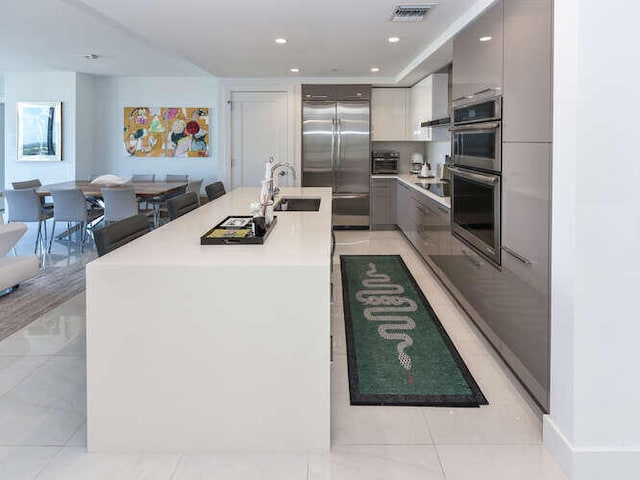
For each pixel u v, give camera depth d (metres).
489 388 2.85
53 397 2.72
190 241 2.61
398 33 4.85
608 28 1.96
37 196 6.29
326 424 2.21
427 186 6.17
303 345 2.16
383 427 2.44
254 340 2.16
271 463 2.15
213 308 2.15
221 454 2.21
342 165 8.06
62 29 5.66
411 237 6.65
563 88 2.12
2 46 6.54
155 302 2.15
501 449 2.26
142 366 2.18
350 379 2.95
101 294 2.14
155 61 7.59
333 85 7.93
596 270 2.03
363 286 4.94
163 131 9.22
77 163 8.80
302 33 4.88
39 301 4.50
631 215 2.01
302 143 8.05
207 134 9.23
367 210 8.14
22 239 7.52
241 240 2.53
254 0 3.81
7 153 8.85
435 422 2.49
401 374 3.01
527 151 2.64
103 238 2.44
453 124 4.40
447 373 3.02
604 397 2.05
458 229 4.20
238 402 2.19
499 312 3.13
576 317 2.04
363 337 3.61
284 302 2.14
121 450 2.22
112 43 6.36
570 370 2.07
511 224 2.89
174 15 4.23
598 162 2.00
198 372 2.18
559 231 2.17
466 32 4.00
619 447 2.07
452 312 4.16
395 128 8.23
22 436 2.35
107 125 9.23
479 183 3.54
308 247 2.46
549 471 2.12
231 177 8.21
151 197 7.30
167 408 2.20
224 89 8.02
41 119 8.71
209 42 5.29
